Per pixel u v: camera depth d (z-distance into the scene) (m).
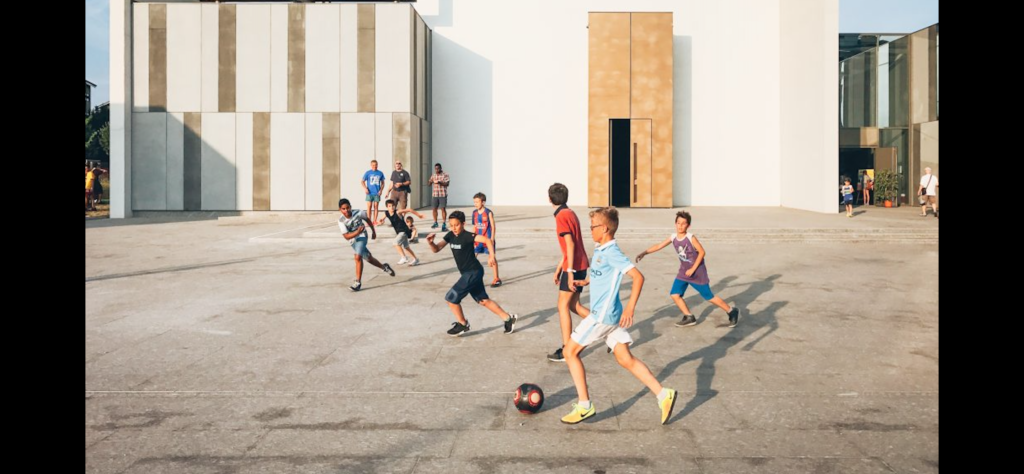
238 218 24.56
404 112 26.09
